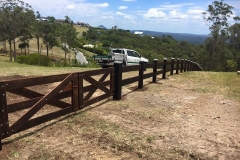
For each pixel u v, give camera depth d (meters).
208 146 3.59
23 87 3.52
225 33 43.44
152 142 3.64
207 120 4.87
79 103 4.93
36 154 3.14
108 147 3.42
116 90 6.23
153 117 4.91
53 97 4.16
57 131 3.93
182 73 13.81
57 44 57.84
